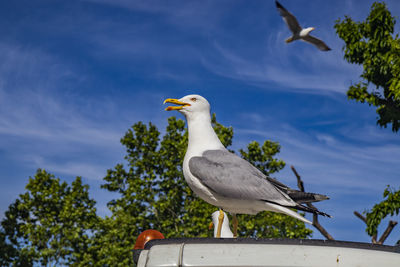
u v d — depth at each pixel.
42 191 24.14
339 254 1.85
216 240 1.94
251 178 4.21
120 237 21.23
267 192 4.14
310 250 1.86
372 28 13.50
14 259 23.52
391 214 11.57
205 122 4.71
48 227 23.92
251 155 21.14
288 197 4.12
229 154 4.48
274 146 21.42
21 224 24.77
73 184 24.52
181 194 22.55
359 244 2.01
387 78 13.62
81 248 23.94
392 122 14.01
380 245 2.03
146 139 22.88
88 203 24.52
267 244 1.89
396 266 1.84
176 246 1.91
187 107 4.71
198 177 4.32
